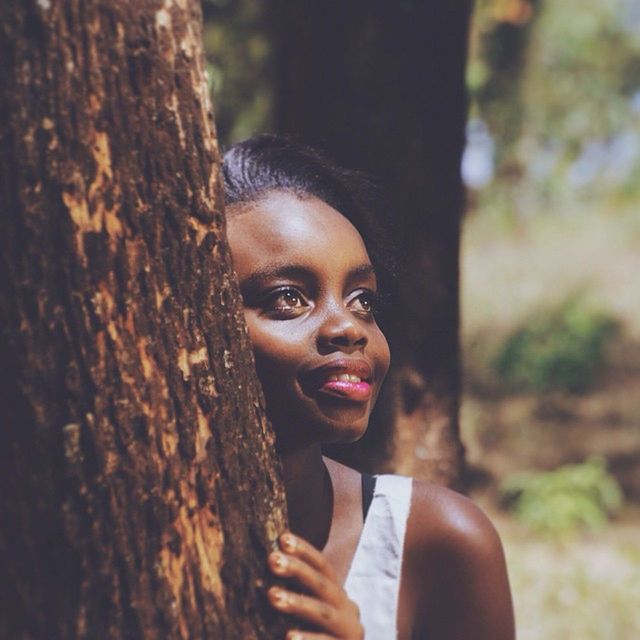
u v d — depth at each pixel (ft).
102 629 4.95
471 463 39.93
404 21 12.38
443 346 12.32
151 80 4.96
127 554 4.97
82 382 4.88
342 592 5.54
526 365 50.21
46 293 4.84
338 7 12.37
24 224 4.82
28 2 4.78
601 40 60.54
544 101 56.44
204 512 5.15
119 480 4.93
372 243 7.32
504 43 32.96
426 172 12.39
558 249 61.46
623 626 25.16
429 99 12.41
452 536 7.02
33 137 4.80
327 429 5.90
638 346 50.96
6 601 4.99
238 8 23.88
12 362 4.88
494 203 60.34
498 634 7.09
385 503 7.06
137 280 4.95
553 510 33.88
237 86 23.70
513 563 29.76
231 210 6.20
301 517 6.70
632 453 42.63
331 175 7.14
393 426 12.05
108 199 4.88
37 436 4.89
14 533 4.96
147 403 4.99
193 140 5.09
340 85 12.37
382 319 7.66
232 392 5.26
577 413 46.73
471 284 58.90
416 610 7.07
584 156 64.39
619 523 35.50
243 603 5.24
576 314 53.11
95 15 4.84
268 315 5.96
